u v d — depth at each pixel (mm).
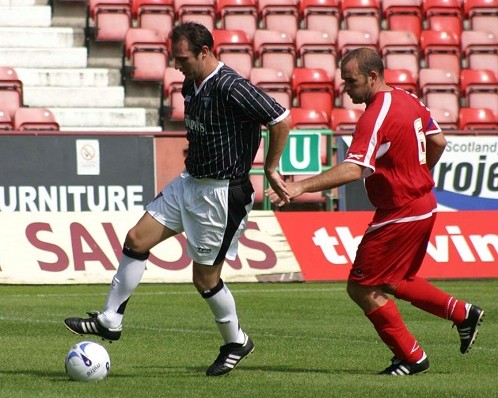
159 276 36906
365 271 17078
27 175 38812
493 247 39812
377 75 16922
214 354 20344
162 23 55156
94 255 37031
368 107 16781
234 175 16578
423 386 16078
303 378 16969
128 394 15055
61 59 53000
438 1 59906
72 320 16750
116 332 16906
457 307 17609
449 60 56875
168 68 51781
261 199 42312
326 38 56031
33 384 15961
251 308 29719
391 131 16562
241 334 17281
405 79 52500
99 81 52375
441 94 53281
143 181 39781
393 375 17344
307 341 22609
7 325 25250
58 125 46281
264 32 55250
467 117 50438
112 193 39500
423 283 17781
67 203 39156
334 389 15719
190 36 16078
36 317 27062
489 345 22109
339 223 39188
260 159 42281
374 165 16484
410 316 28016
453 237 39625
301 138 39938
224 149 16406
